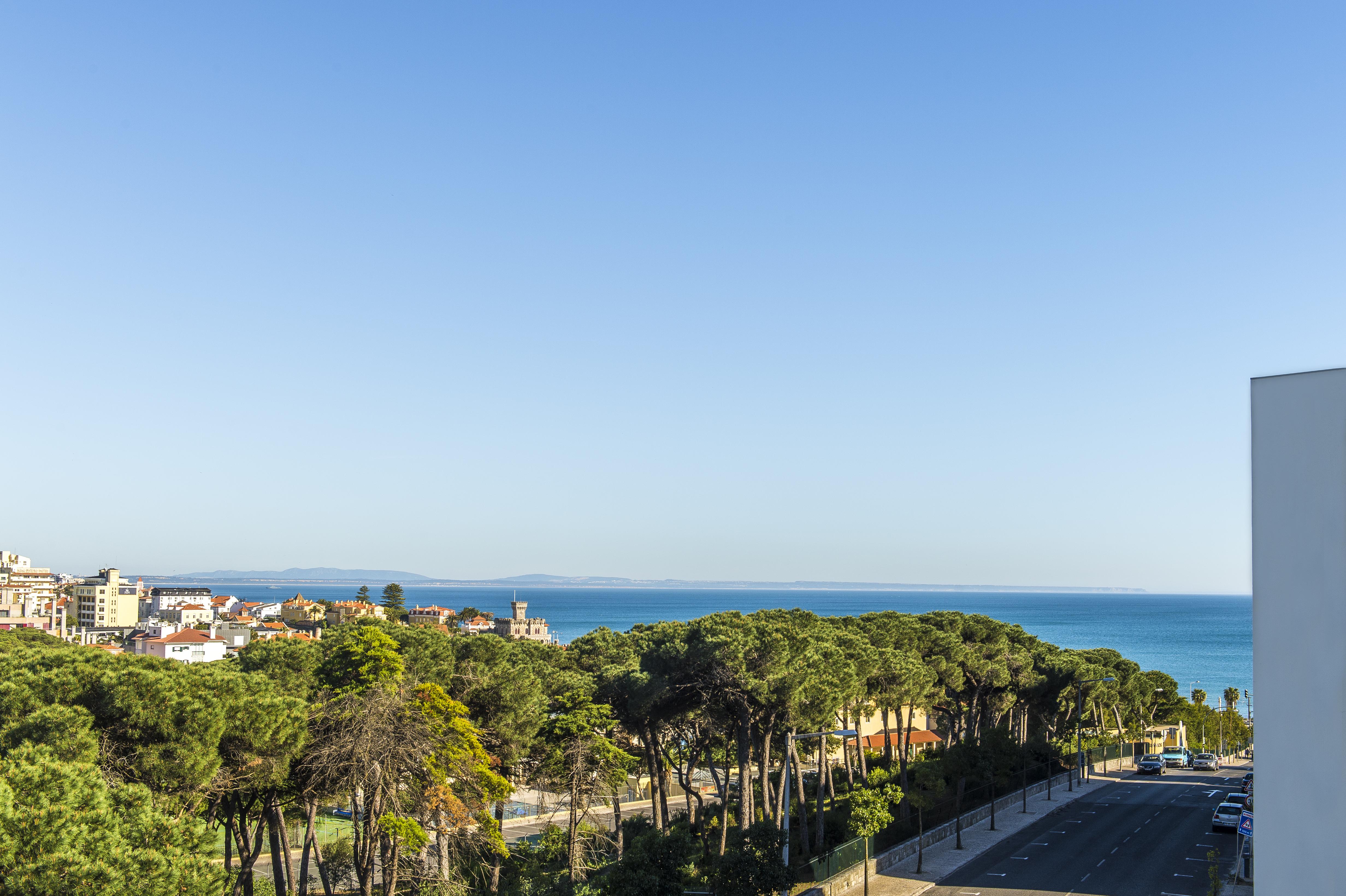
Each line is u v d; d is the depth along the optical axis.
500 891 42.34
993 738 64.50
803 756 59.78
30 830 17.91
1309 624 14.30
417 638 44.28
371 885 34.53
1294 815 14.15
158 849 19.92
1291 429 14.65
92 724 26.61
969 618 76.69
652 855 36.78
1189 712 113.81
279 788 32.84
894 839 50.59
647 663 48.12
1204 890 41.91
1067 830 57.09
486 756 37.69
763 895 36.59
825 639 54.69
